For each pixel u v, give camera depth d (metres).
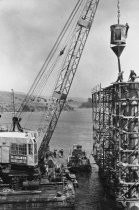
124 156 50.03
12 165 60.88
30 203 53.88
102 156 74.56
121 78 50.31
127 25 53.50
